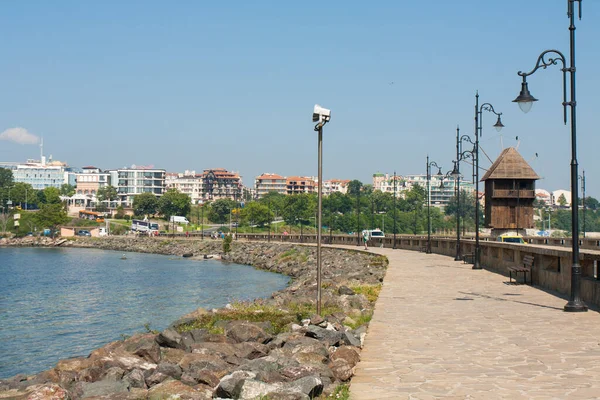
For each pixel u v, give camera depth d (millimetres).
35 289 59375
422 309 20719
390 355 13305
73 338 32875
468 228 191750
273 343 16250
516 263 32406
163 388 11047
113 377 13211
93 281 67250
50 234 186625
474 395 9836
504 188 78812
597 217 197500
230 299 47625
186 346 16359
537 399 9492
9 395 11391
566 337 14938
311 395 10102
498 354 13062
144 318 39438
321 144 20016
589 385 10312
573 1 20234
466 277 33656
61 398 10586
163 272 78312
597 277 21312
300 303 25375
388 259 52156
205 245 127938
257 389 9922
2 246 167000
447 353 13344
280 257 87938
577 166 19781
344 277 39219
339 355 13258
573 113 20094
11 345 31109
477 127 41438
